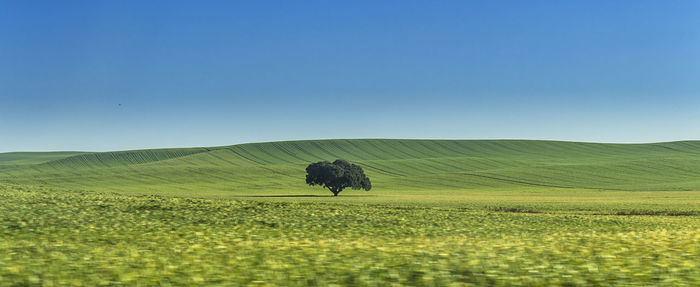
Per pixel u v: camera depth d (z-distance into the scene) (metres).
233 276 14.09
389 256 17.84
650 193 107.12
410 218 39.34
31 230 27.08
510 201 79.44
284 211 40.56
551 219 41.75
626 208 63.22
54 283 12.87
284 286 12.95
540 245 21.58
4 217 30.95
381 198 94.94
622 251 18.81
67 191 53.19
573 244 21.91
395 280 13.59
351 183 113.56
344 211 42.69
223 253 18.97
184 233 27.73
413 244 22.59
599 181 140.88
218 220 34.06
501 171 159.38
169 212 37.19
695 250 18.91
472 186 136.88
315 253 18.77
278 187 137.62
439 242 23.80
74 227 28.92
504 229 33.66
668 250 19.03
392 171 172.38
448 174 157.50
